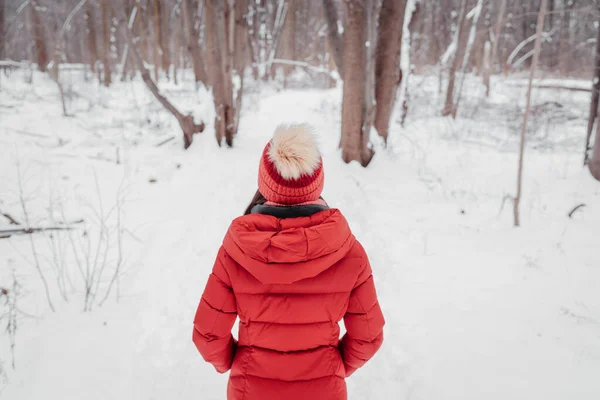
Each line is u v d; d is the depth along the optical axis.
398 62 8.41
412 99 15.49
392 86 8.41
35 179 6.60
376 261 4.32
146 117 12.25
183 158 8.48
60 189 6.27
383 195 6.42
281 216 1.35
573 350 2.98
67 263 4.18
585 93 17.23
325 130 10.71
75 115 12.05
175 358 2.90
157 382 2.68
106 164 7.73
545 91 17.83
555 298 3.64
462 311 3.47
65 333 3.10
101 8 18.67
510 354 2.96
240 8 9.11
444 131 11.79
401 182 7.05
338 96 16.61
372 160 7.85
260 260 1.27
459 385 2.68
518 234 4.98
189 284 3.85
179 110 8.99
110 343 3.02
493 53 17.34
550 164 7.98
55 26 16.72
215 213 5.60
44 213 5.32
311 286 1.34
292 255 1.25
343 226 1.31
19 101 12.97
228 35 8.85
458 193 6.51
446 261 4.33
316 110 13.79
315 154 1.34
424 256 4.45
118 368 2.79
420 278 4.00
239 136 10.55
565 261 4.27
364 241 4.77
